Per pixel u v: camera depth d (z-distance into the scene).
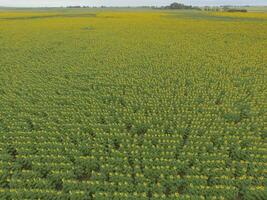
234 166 12.33
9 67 28.14
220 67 25.94
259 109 17.31
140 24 58.44
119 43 38.78
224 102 18.86
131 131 15.56
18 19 75.31
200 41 38.50
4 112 17.83
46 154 13.66
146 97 19.64
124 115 16.98
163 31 48.25
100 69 26.59
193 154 12.93
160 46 36.09
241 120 16.36
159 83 22.03
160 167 12.02
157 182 11.68
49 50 35.94
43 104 19.12
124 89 21.41
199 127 15.20
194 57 29.95
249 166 12.26
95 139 14.40
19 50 36.06
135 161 12.59
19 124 16.31
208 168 11.97
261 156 12.68
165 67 26.52
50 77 24.75
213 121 16.11
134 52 33.09
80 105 18.73
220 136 14.58
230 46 34.66
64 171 12.40
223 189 10.84
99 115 17.22
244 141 14.09
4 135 15.23
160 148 13.42
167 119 16.53
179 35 43.88
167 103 18.42
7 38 44.44
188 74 24.23
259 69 25.16
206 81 22.42
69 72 26.03
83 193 10.87
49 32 50.62
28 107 18.66
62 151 13.79
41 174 12.37
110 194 10.77
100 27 55.66
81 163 12.80
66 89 21.70
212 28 49.50
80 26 57.78
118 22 63.03
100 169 12.34
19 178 12.03
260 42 36.50
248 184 11.27
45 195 10.97
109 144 14.05
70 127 15.92
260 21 57.88
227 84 21.64
